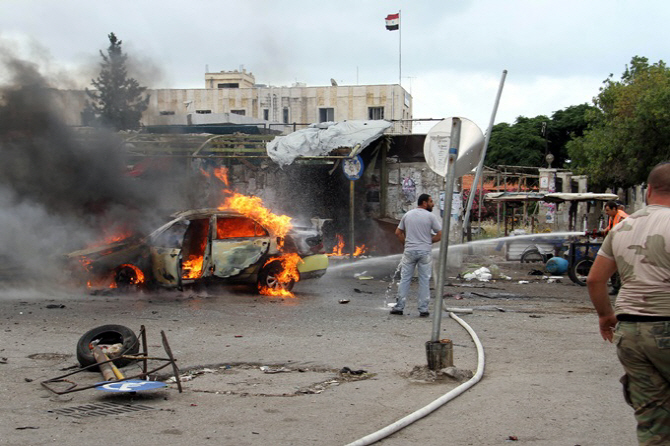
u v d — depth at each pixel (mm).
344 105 59375
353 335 8594
